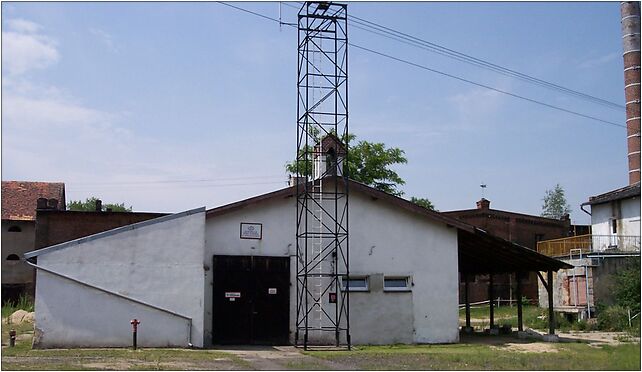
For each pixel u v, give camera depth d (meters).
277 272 22.56
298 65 23.42
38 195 53.78
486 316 42.03
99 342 19.22
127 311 19.56
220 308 21.84
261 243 22.53
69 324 19.06
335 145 24.09
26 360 15.76
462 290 53.59
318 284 22.92
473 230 24.44
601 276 36.88
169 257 20.14
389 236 24.05
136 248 19.92
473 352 20.20
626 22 49.16
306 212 22.33
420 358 18.19
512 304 52.81
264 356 18.39
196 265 20.31
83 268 19.39
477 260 27.98
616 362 16.88
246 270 22.27
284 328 22.34
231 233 22.33
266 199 22.58
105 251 19.64
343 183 23.75
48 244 39.69
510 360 17.64
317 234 23.05
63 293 19.16
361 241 23.72
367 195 23.94
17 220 49.47
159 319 19.80
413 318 23.81
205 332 21.55
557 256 40.94
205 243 22.03
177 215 20.42
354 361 17.36
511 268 28.03
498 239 24.66
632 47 48.66
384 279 23.84
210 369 14.76
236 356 18.08
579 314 35.66
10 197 52.41
